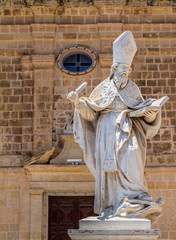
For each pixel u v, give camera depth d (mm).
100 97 12664
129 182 11812
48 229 31219
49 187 31312
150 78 32562
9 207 31312
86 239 11094
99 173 12148
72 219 31344
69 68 32844
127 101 12430
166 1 32969
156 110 12062
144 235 10930
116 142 12008
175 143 31734
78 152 31391
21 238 30984
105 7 32938
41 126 32094
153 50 32688
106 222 11164
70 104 32281
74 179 31344
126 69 12695
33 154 31844
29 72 32719
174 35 32844
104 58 32469
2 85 32688
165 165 31438
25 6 33156
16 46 33062
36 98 32375
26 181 31516
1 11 33281
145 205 11578
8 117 32375
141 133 12398
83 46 32844
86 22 33094
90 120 12602
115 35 32750
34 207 31188
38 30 32906
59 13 33188
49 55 32531
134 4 32969
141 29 32938
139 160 12016
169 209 31000
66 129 31734
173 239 30594
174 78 32531
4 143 32125
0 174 31625
